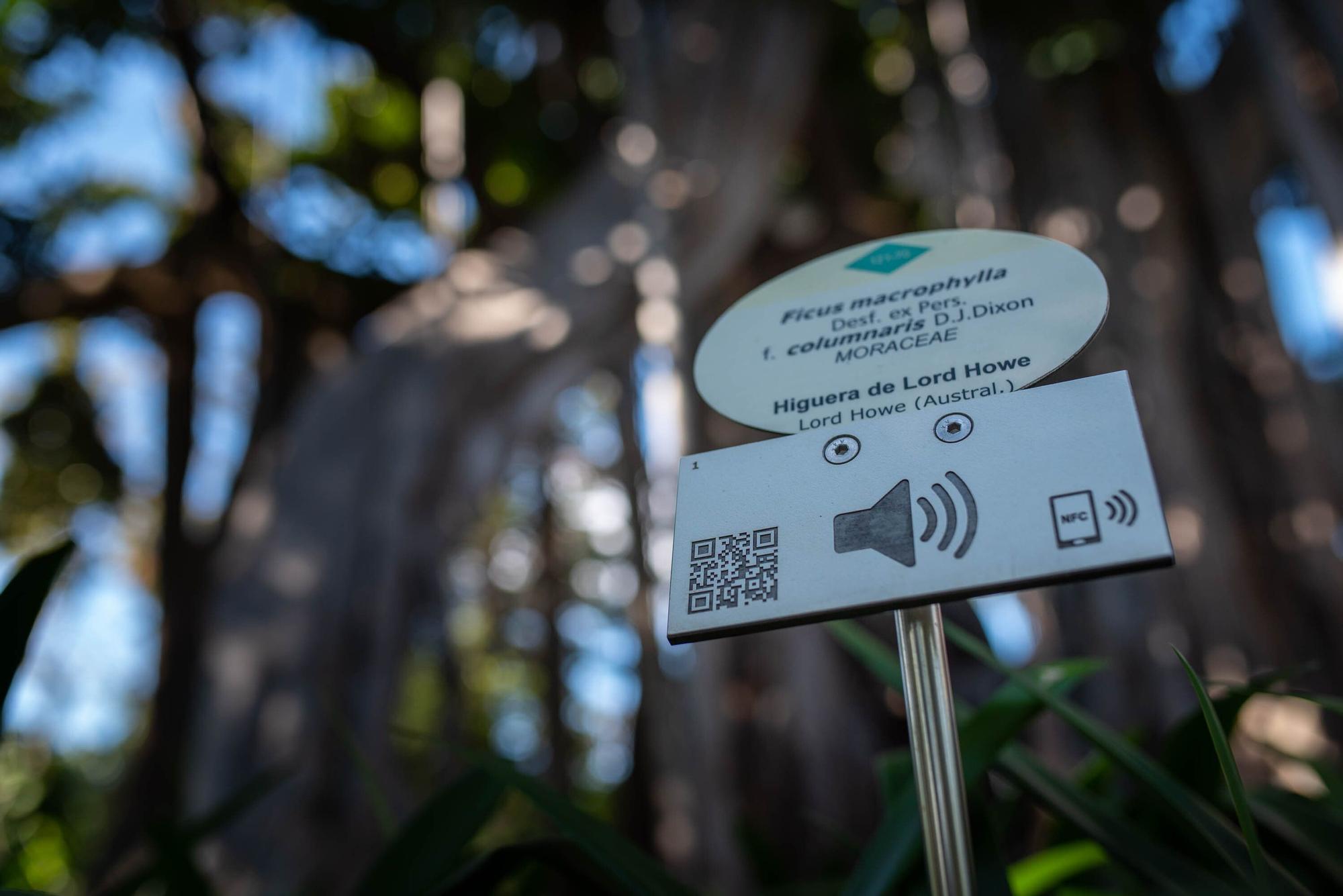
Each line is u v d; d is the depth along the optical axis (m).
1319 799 0.82
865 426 0.44
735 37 4.38
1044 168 4.75
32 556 0.65
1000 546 0.38
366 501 3.10
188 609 5.52
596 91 5.79
